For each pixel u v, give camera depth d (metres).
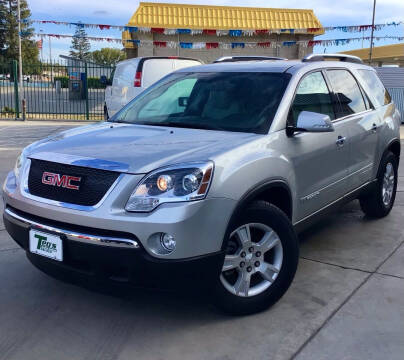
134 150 3.22
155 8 19.59
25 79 23.30
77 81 22.95
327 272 4.24
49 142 3.63
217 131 3.71
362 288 3.93
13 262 4.37
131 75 11.74
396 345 3.12
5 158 9.49
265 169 3.37
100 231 2.95
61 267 3.12
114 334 3.24
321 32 19.44
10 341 3.14
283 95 3.89
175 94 4.46
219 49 20.30
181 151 3.17
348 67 5.06
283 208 3.76
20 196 3.34
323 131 3.63
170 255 2.88
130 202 2.91
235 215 3.12
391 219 5.80
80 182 3.07
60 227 3.09
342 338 3.19
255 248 3.41
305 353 3.02
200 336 3.21
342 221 5.71
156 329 3.30
